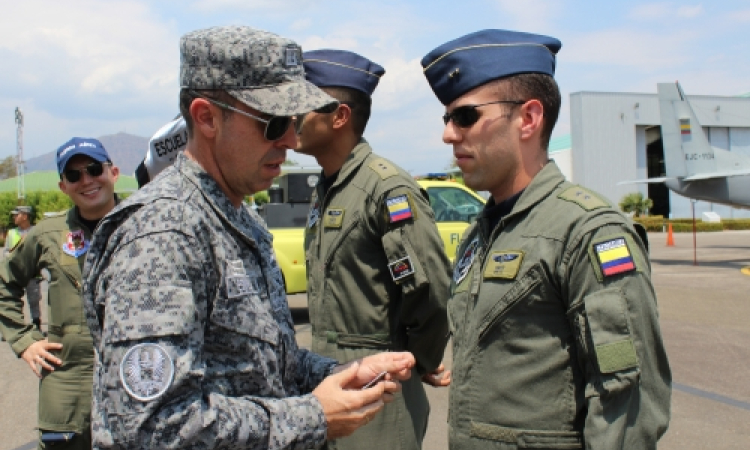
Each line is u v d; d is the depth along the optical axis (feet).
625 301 4.53
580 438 4.83
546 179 5.31
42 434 9.02
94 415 3.95
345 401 4.24
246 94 4.25
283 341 4.65
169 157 6.82
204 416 3.66
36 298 19.48
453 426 5.44
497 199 5.71
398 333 7.95
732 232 102.89
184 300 3.83
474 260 5.66
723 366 18.01
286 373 4.70
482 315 5.23
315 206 8.69
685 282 37.50
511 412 5.01
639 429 4.44
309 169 28.84
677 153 67.10
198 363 3.84
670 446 12.34
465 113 5.46
